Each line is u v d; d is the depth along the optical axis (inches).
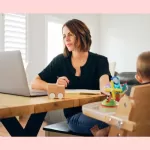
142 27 175.8
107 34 197.2
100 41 200.4
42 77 59.8
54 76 60.9
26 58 143.8
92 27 193.3
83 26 57.3
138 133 35.0
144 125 35.2
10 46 135.1
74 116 47.6
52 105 37.6
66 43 57.9
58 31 164.1
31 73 146.4
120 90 40.5
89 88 58.3
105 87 43.4
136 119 34.0
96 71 58.9
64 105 39.3
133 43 181.3
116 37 191.3
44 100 39.2
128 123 32.1
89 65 58.8
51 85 41.6
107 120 34.6
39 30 150.2
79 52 58.6
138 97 33.5
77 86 58.1
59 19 162.6
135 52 180.2
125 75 110.0
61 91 41.5
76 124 45.9
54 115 88.0
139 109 33.8
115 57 192.9
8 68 46.1
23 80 43.9
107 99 40.2
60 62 60.6
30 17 144.3
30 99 40.7
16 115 33.2
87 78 58.2
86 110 38.3
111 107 38.8
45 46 154.8
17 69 44.3
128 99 33.5
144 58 43.4
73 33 56.5
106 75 55.6
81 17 181.0
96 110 37.4
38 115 44.3
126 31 184.9
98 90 53.2
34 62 148.5
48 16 154.8
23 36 141.5
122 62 188.4
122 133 35.1
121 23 187.8
